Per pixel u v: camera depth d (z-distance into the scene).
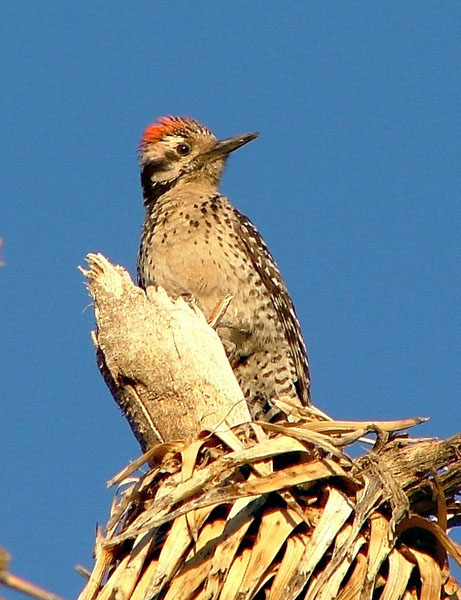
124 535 8.48
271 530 8.63
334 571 8.45
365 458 9.07
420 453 8.95
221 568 8.37
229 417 10.03
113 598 8.50
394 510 8.62
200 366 10.15
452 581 9.00
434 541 9.00
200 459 9.30
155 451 9.41
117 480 9.16
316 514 8.91
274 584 8.42
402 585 8.62
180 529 8.60
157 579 8.38
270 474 8.80
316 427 9.30
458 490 8.93
